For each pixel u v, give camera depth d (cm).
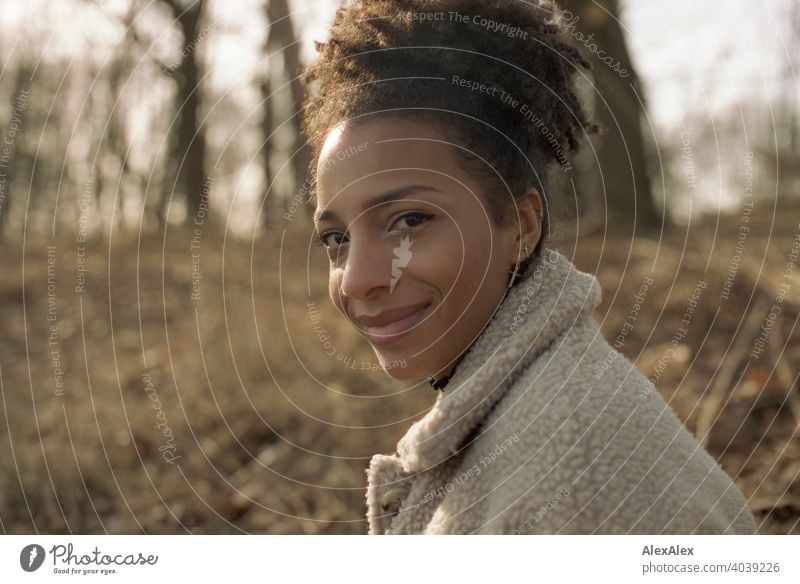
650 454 101
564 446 98
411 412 326
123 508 285
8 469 295
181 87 493
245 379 342
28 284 501
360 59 117
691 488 103
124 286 477
